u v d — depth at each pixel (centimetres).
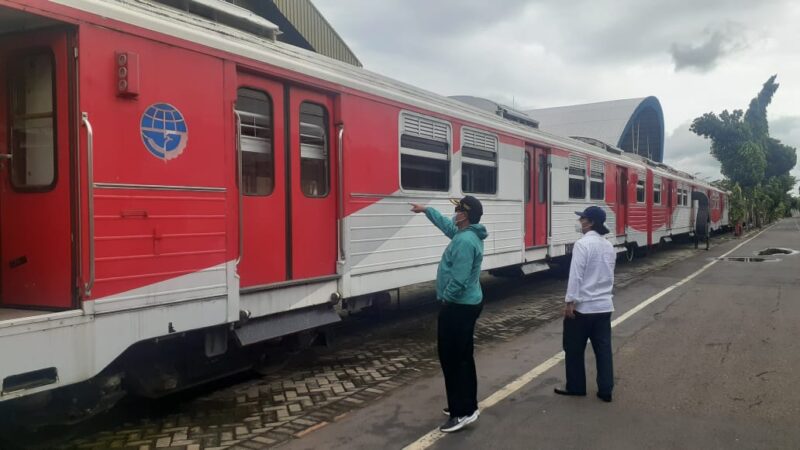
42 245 399
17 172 411
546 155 1139
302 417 489
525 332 821
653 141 6009
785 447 418
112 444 433
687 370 616
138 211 413
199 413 500
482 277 1445
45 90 402
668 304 1030
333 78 607
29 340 352
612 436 439
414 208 499
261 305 525
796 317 901
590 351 702
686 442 427
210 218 466
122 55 402
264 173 539
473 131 880
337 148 621
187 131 449
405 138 730
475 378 459
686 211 2434
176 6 491
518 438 437
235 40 502
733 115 5150
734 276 1443
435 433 449
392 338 786
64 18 372
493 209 938
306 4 1628
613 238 1511
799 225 6038
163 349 477
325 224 609
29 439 421
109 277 394
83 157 381
